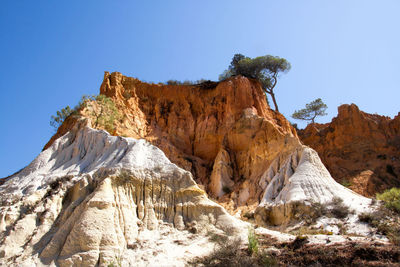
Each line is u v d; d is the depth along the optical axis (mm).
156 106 47500
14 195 20891
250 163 37844
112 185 19141
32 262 15742
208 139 43656
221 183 36469
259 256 15547
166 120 46469
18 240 17297
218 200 34625
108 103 40094
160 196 19875
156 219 18750
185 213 19109
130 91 47500
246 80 47875
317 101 68938
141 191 19859
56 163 24219
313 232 21953
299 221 25156
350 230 22234
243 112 43938
